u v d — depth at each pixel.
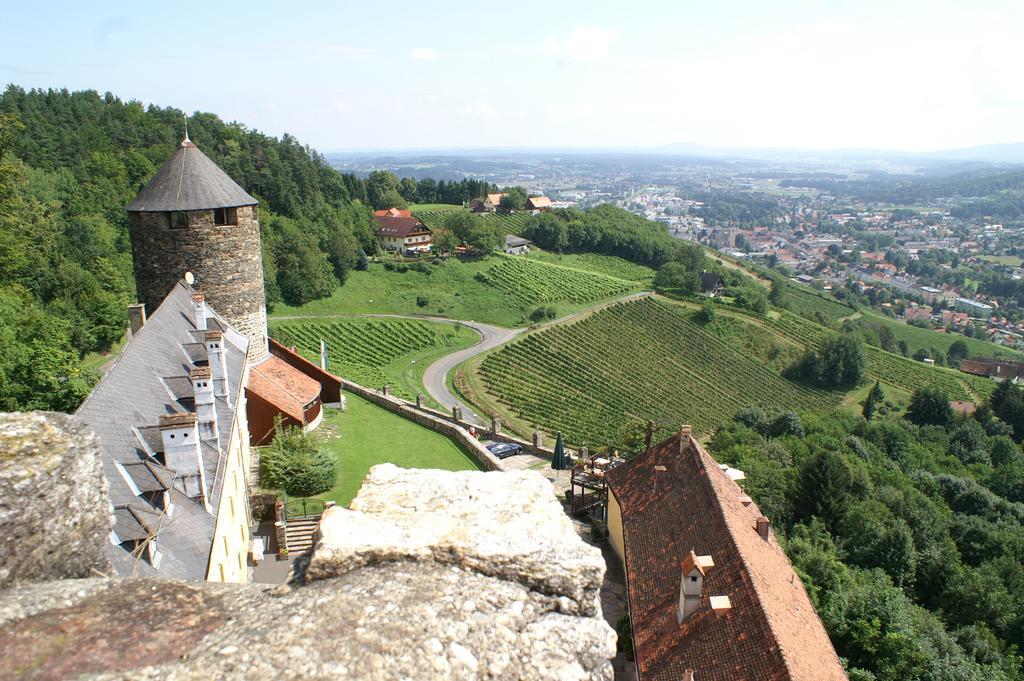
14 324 40.53
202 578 15.30
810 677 20.84
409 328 130.88
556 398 106.75
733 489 32.69
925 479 68.19
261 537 31.47
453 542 9.15
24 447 8.62
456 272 164.25
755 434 71.06
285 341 110.00
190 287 37.38
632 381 126.00
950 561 45.03
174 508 16.83
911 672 29.77
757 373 145.25
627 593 29.06
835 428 85.44
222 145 156.12
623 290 170.38
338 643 7.30
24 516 8.16
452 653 7.59
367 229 171.62
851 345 145.00
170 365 26.06
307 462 34.78
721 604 23.75
